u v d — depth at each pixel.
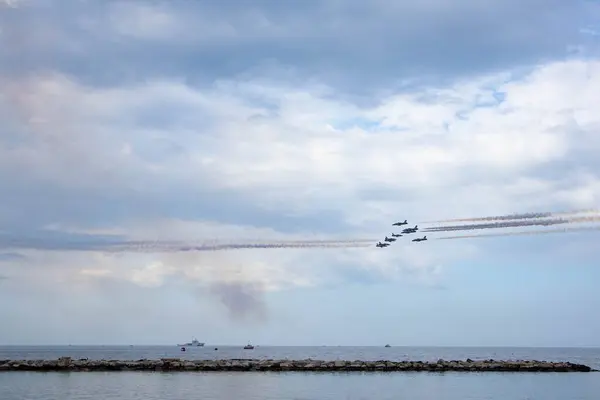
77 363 171.25
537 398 103.81
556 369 168.50
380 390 113.69
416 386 121.38
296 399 99.94
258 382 127.44
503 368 168.12
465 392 111.38
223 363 177.12
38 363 168.12
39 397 99.94
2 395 102.50
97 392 107.31
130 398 99.12
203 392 108.38
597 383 129.25
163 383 124.12
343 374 151.00
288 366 166.12
